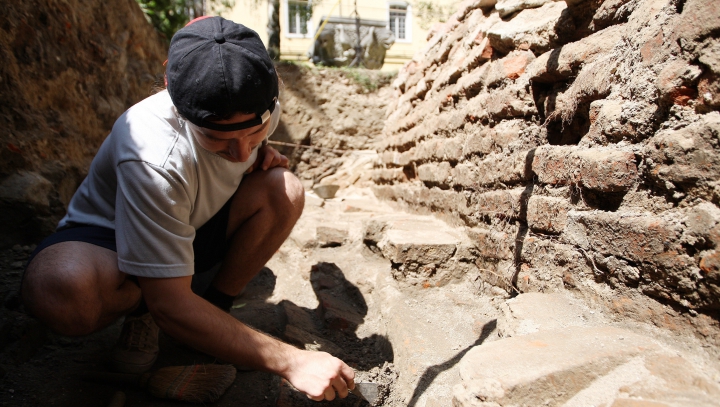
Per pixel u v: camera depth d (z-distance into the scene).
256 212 1.87
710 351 1.10
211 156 1.50
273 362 1.35
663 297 1.23
